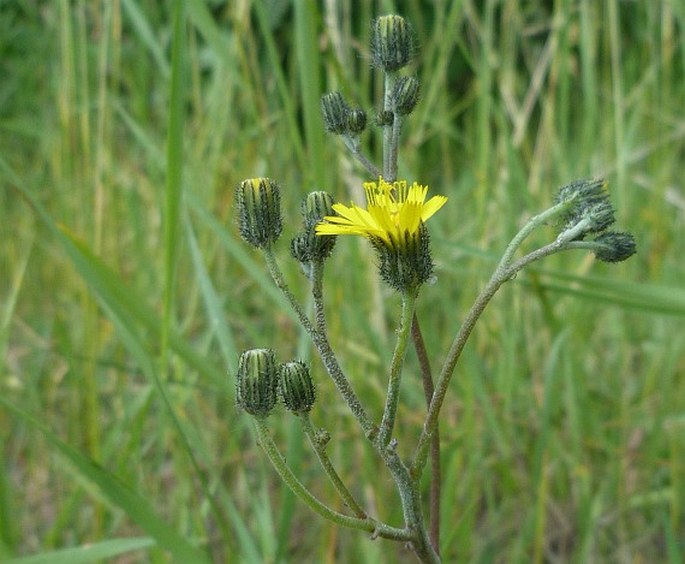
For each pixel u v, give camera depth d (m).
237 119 0.37
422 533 0.16
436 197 0.15
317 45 0.24
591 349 0.33
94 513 0.27
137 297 0.24
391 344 0.30
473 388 0.26
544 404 0.25
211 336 0.27
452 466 0.24
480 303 0.15
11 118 0.46
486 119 0.30
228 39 0.44
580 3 0.33
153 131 0.40
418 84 0.18
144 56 0.36
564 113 0.32
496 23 0.45
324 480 0.27
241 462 0.25
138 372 0.30
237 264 0.34
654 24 0.37
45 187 0.39
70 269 0.33
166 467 0.31
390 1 0.28
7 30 0.44
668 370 0.29
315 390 0.16
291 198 0.32
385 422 0.15
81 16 0.32
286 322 0.31
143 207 0.38
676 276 0.34
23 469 0.32
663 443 0.30
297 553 0.27
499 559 0.28
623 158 0.32
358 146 0.18
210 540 0.27
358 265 0.28
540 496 0.25
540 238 0.30
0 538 0.23
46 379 0.33
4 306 0.36
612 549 0.27
